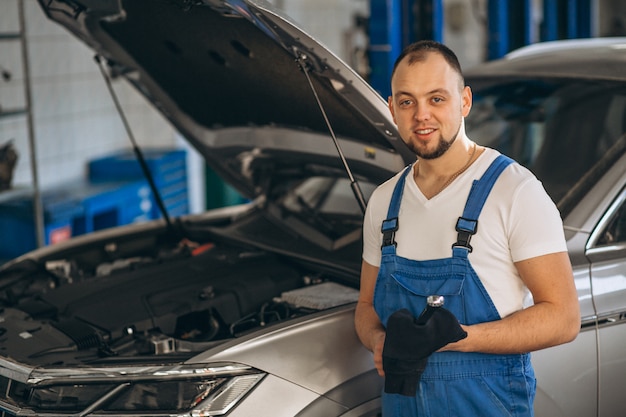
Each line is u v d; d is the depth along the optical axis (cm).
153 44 299
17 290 304
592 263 268
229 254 318
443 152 200
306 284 290
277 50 253
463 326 196
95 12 287
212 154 344
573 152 330
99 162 626
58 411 227
